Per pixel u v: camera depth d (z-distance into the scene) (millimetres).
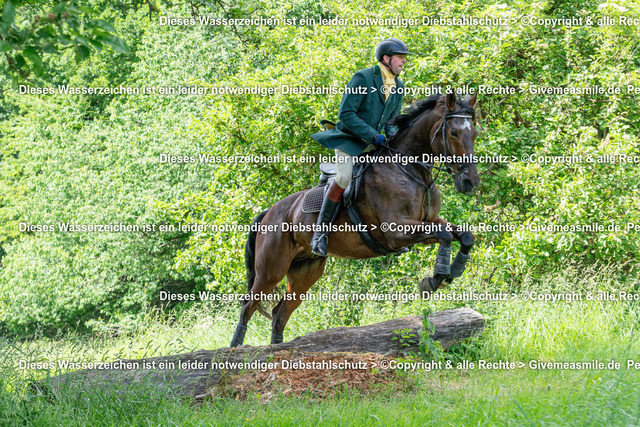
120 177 21734
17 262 23594
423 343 6910
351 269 11734
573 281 9734
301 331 11148
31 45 4051
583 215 9805
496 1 11773
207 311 12328
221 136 11977
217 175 12672
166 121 20297
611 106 10773
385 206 6395
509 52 11508
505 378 6414
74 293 21906
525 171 10258
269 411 5090
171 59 20219
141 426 5031
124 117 22328
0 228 27922
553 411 4367
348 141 6672
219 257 12469
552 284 9875
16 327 23469
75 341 6574
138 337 12164
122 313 22406
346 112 6484
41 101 25188
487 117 11375
